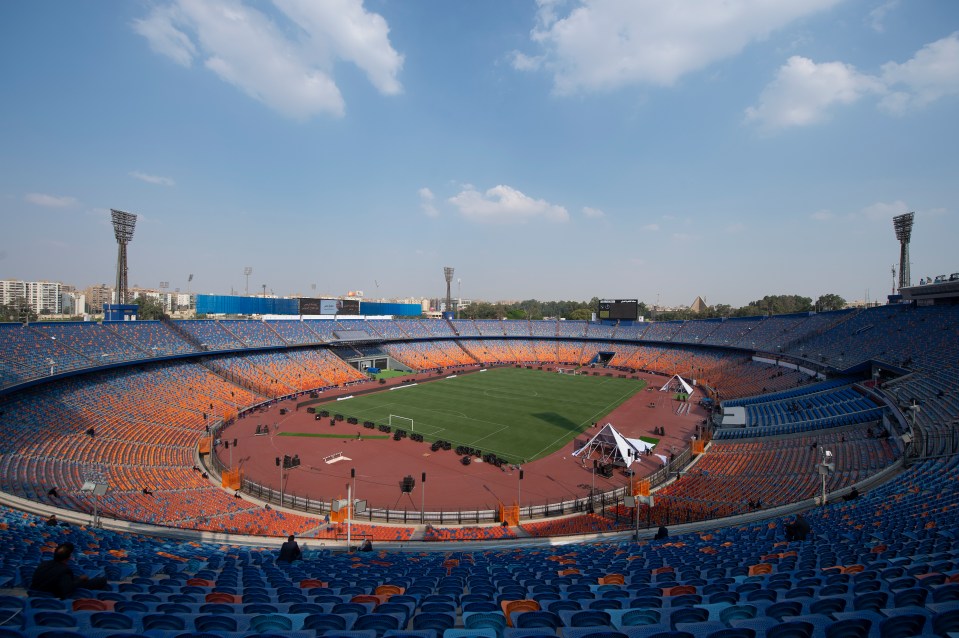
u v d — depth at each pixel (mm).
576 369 115938
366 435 59406
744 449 49500
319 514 37594
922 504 22844
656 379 101125
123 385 63188
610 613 8430
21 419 45844
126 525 26750
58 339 62500
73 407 52625
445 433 60156
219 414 64625
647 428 62969
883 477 32375
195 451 51000
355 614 9094
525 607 9852
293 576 15984
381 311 127250
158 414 59062
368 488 43531
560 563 18469
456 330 137375
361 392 85250
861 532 19250
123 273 77625
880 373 61094
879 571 11391
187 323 85188
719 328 113688
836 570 12594
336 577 15820
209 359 82000
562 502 39500
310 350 100062
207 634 6938
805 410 57188
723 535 23891
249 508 36781
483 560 20906
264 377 83000
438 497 41875
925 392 45750
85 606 9281
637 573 14586
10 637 5848
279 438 57906
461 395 83188
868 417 46812
